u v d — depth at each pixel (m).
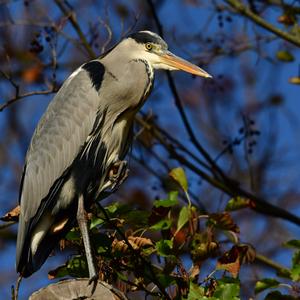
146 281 8.05
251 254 8.12
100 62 9.95
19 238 9.09
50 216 9.32
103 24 11.74
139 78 9.88
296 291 8.40
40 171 9.50
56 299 7.70
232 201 8.55
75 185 9.38
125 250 7.94
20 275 8.43
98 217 8.20
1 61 12.46
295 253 8.41
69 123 9.55
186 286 7.86
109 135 9.69
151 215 8.12
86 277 8.23
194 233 8.15
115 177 9.42
